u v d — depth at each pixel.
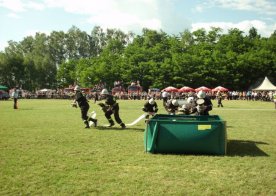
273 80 93.44
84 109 17.73
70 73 103.69
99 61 95.94
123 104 45.16
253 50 95.81
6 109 32.50
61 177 8.24
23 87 106.44
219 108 37.78
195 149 11.09
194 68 86.38
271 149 12.18
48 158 10.26
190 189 7.43
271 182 8.00
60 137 14.41
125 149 11.87
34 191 7.21
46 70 107.31
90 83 93.06
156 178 8.25
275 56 91.75
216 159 10.43
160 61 93.56
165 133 11.15
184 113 16.69
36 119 22.03
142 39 108.75
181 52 95.81
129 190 7.32
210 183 7.88
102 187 7.52
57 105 40.81
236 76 87.62
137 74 89.38
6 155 10.62
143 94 70.31
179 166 9.48
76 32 130.62
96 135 15.11
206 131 11.03
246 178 8.32
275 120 23.02
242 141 13.99
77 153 11.07
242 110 33.97
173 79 85.50
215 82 88.06
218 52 88.69
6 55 104.31
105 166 9.37
